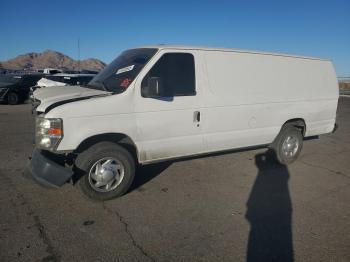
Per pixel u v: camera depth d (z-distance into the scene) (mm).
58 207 4344
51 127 4160
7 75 17391
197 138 5266
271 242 3699
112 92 4629
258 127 5965
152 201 4645
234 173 5957
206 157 6812
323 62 6934
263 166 6418
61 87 5281
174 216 4219
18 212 4164
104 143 4480
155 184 5285
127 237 3678
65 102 4355
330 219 4305
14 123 10461
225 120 5496
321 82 6879
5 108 14734
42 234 3674
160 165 6199
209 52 5320
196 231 3865
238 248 3551
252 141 5992
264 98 5934
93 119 4352
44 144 4258
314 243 3717
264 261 3355
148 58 4840
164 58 4902
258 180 5656
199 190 5109
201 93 5176
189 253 3426
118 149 4520
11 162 6160
